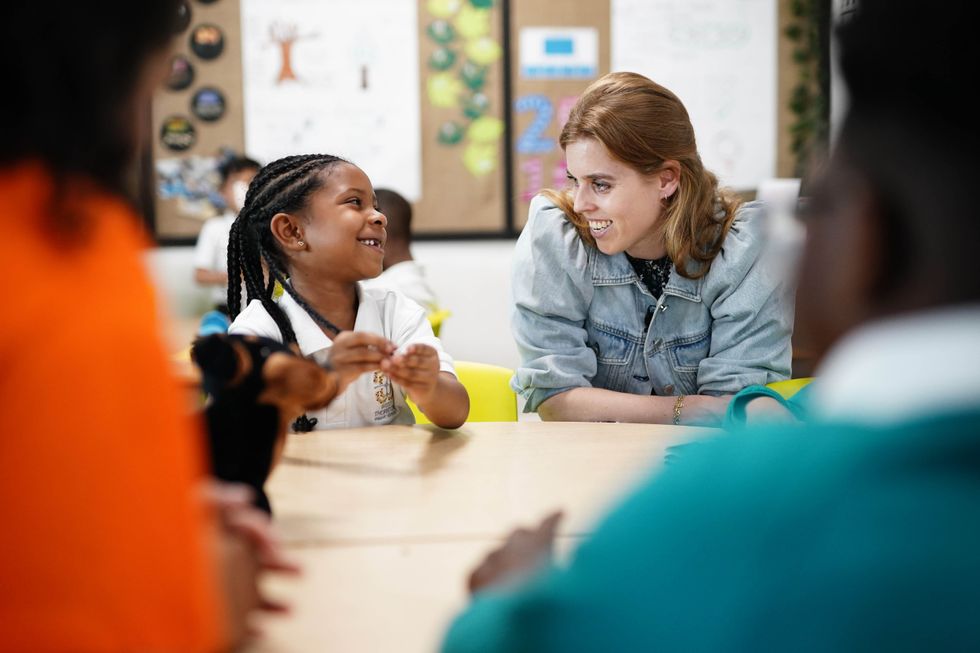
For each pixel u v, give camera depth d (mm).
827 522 338
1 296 462
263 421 918
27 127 498
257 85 3928
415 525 979
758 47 4055
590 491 1113
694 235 1780
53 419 451
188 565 490
